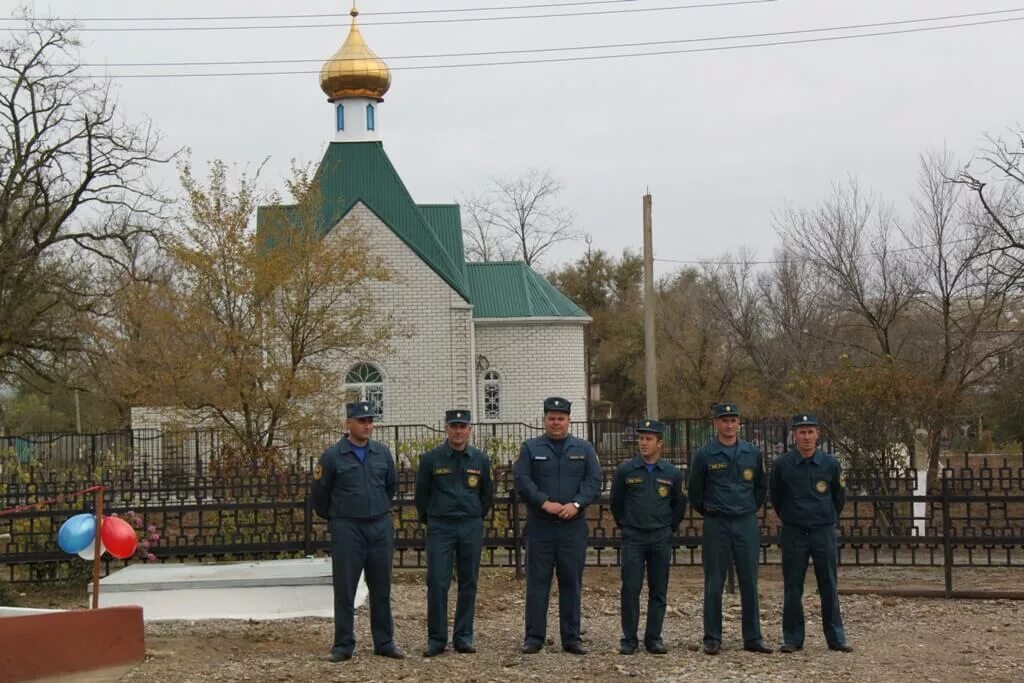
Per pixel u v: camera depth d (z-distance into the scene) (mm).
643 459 10789
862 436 18922
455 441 10695
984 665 9648
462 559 10688
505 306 40344
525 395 40000
